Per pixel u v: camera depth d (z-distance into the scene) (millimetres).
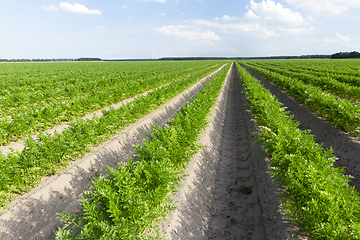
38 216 4766
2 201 4652
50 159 5879
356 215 3203
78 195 5688
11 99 11273
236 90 23500
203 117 8695
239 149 8609
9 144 7785
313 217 3207
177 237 4109
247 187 5910
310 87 11680
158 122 11648
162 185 4191
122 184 3910
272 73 23516
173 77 26094
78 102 10742
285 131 5949
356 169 6070
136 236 3248
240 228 4617
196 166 6496
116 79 20328
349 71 22234
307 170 4004
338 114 7910
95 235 3117
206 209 5270
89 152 7211
